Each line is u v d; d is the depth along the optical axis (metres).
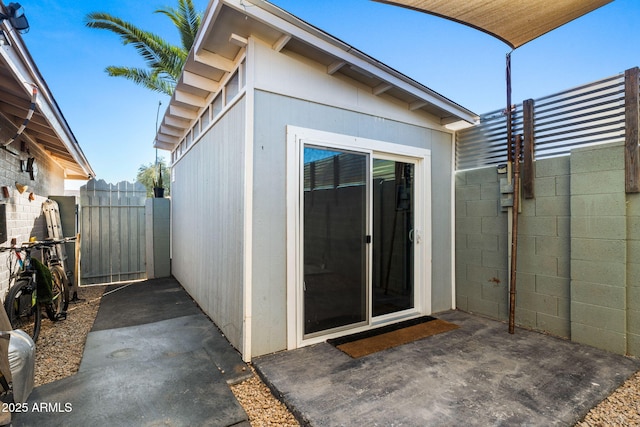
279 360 2.65
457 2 2.59
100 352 2.85
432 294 3.98
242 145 2.81
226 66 3.09
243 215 2.75
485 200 3.88
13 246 3.33
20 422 1.84
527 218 3.47
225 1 2.20
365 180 3.35
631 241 2.78
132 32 8.30
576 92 3.09
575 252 3.08
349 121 3.26
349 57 2.80
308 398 2.09
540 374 2.43
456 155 4.21
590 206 2.98
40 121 3.87
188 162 5.20
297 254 2.90
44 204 4.81
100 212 6.20
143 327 3.55
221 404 2.06
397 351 2.84
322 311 3.07
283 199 2.87
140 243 6.52
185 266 5.40
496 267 3.76
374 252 3.55
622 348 2.79
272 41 2.77
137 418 1.90
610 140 2.88
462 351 2.84
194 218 4.76
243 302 2.71
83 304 4.62
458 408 2.00
